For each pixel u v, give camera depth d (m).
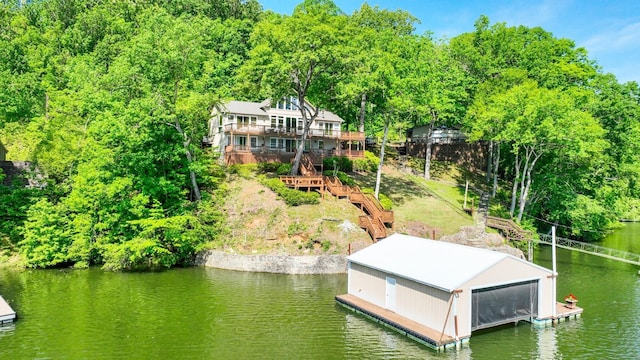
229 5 74.44
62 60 54.69
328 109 51.41
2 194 36.09
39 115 44.47
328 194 41.06
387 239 27.34
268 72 37.25
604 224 48.94
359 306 24.00
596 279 32.16
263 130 47.09
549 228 49.81
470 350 19.34
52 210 32.91
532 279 22.31
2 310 22.75
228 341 20.23
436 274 21.30
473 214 42.75
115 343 19.94
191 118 37.78
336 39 39.00
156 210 33.84
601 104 45.75
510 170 57.25
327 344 19.94
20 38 51.88
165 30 38.59
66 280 29.77
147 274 31.78
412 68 42.03
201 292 27.58
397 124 44.28
